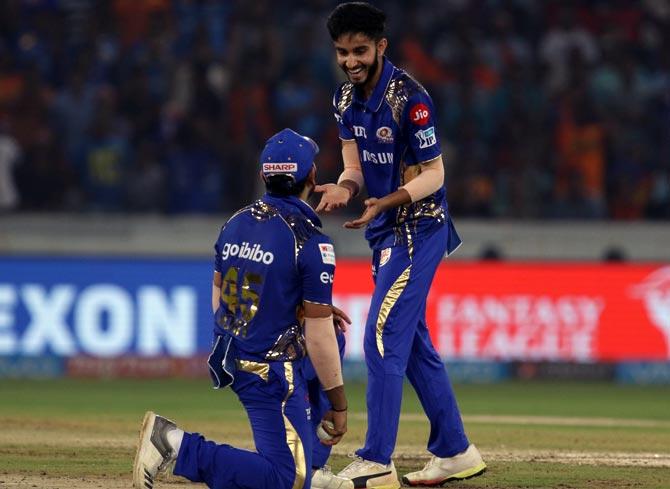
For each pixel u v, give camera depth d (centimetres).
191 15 6669
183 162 5997
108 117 6056
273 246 1650
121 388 4584
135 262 5088
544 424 3362
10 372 5031
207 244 5616
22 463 2392
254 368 1648
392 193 2012
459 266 5156
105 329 5066
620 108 6350
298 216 1672
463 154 6056
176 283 5091
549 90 6369
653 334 5194
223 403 4003
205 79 6234
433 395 2127
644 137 6256
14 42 6506
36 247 5556
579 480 2236
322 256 1648
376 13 1961
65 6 6688
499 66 6519
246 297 1659
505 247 5672
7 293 5038
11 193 5862
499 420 3481
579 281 5200
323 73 6378
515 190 5959
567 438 2970
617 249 5644
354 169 2117
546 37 6712
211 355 1678
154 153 6006
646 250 5656
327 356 1656
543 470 2366
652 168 6169
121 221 5612
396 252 2059
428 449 2164
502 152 6100
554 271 5197
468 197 5922
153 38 6525
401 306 2041
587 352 5194
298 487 1644
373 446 2009
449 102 6234
